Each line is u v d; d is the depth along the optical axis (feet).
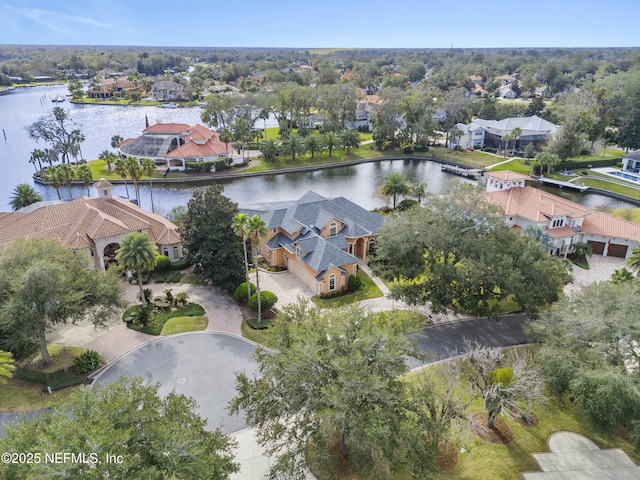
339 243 178.91
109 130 497.05
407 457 79.51
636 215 245.86
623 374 85.25
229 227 160.15
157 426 68.28
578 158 378.53
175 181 327.67
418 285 143.02
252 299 147.23
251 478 88.38
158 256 164.55
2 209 262.26
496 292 151.43
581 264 197.67
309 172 370.73
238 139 414.62
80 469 56.59
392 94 423.64
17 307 107.55
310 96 469.57
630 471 89.40
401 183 253.03
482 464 89.97
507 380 93.71
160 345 132.98
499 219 146.82
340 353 81.15
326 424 70.49
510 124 426.51
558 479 87.10
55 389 113.70
